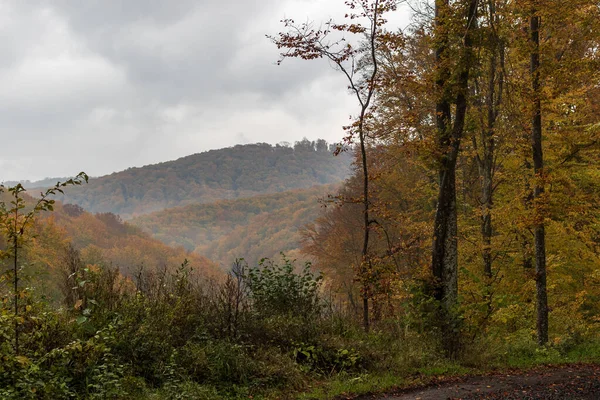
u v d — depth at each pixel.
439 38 11.95
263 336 9.03
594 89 14.48
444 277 11.70
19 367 5.93
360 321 12.51
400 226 17.69
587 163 15.31
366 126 13.49
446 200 11.93
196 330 8.37
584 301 17.20
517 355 11.29
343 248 26.92
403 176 22.56
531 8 12.48
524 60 15.34
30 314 6.56
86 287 7.96
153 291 8.82
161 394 6.64
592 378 8.07
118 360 6.87
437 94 11.91
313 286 10.88
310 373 8.55
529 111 13.20
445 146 11.84
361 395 7.61
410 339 10.39
